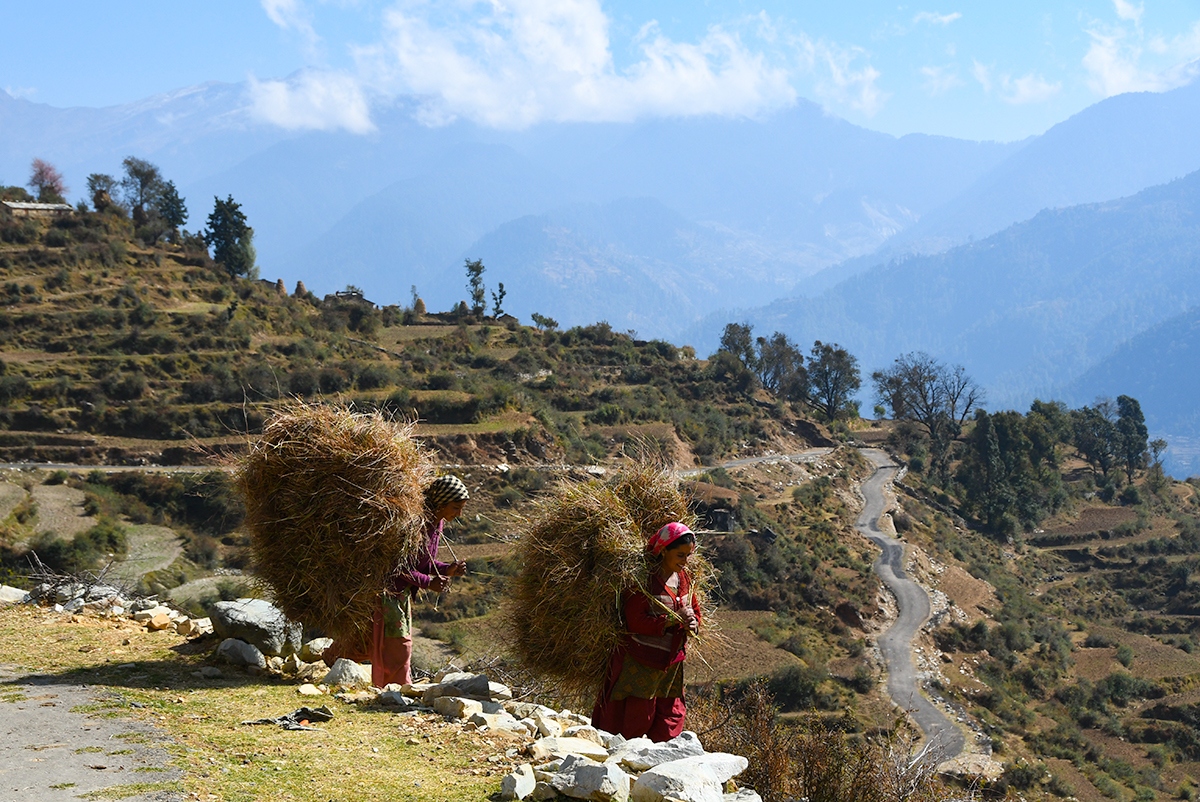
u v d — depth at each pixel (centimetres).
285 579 584
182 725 438
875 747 691
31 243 9481
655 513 558
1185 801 5134
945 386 13425
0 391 6944
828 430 12731
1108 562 10381
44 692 499
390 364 9062
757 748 642
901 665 5941
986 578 8756
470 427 7306
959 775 3631
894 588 7294
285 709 488
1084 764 5134
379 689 566
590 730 478
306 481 573
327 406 602
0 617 764
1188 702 6412
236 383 7456
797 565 6862
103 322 8275
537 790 369
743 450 10350
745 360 13912
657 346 13350
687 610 513
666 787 362
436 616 3353
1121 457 13825
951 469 12150
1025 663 6750
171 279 9662
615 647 517
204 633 679
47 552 4719
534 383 9938
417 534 588
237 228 11262
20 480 5919
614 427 8906
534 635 549
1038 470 12069
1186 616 8875
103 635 694
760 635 5656
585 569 523
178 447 6675
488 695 549
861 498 9881
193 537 5397
